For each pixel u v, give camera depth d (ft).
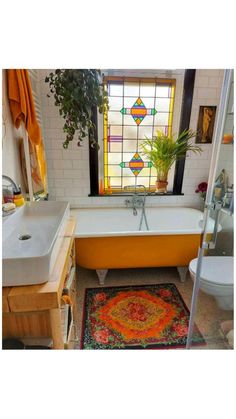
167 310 6.31
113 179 9.54
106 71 8.20
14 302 2.68
